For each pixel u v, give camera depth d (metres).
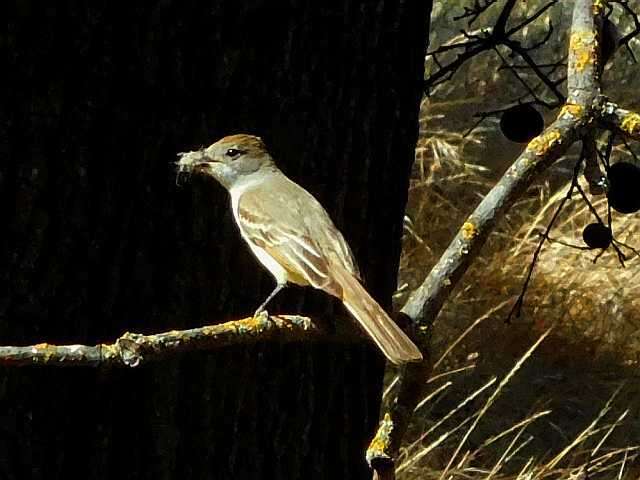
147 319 6.88
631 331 14.53
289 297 7.32
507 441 13.19
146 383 6.92
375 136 7.71
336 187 7.53
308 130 7.31
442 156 15.82
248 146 6.95
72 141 6.62
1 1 6.43
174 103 6.82
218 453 7.19
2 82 6.48
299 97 7.23
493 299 14.59
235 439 7.24
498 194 6.22
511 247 15.07
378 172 7.79
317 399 7.63
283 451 7.46
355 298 6.20
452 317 14.33
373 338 5.82
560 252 14.98
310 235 6.82
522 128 8.74
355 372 7.85
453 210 15.37
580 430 13.45
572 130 6.29
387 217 7.93
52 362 5.23
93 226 6.72
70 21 6.53
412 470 11.52
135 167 6.78
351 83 7.48
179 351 5.48
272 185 7.00
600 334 14.52
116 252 6.79
